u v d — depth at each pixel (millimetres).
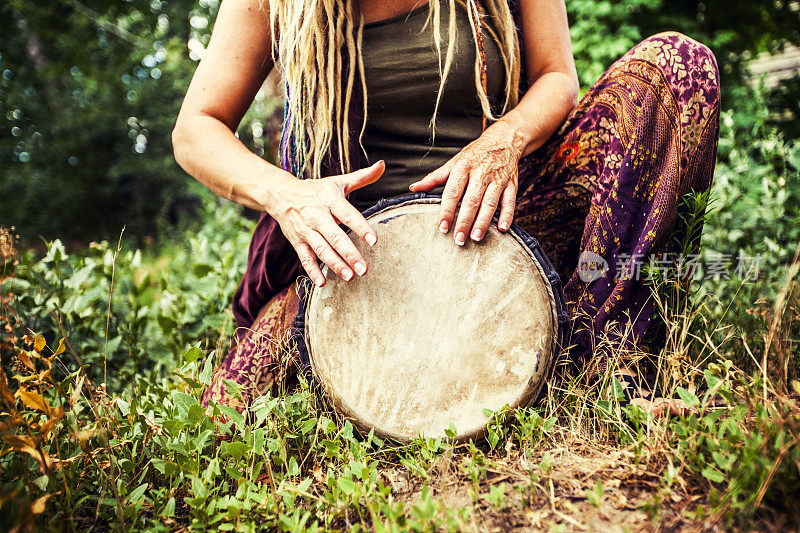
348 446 1286
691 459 1111
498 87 1599
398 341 1323
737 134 3217
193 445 1240
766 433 1088
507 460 1222
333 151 1553
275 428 1316
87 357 2012
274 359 1524
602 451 1247
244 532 1058
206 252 2945
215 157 1462
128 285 2230
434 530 1000
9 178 8930
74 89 9594
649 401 1312
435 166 1564
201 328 2227
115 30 9914
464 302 1318
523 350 1306
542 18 1656
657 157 1423
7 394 1124
